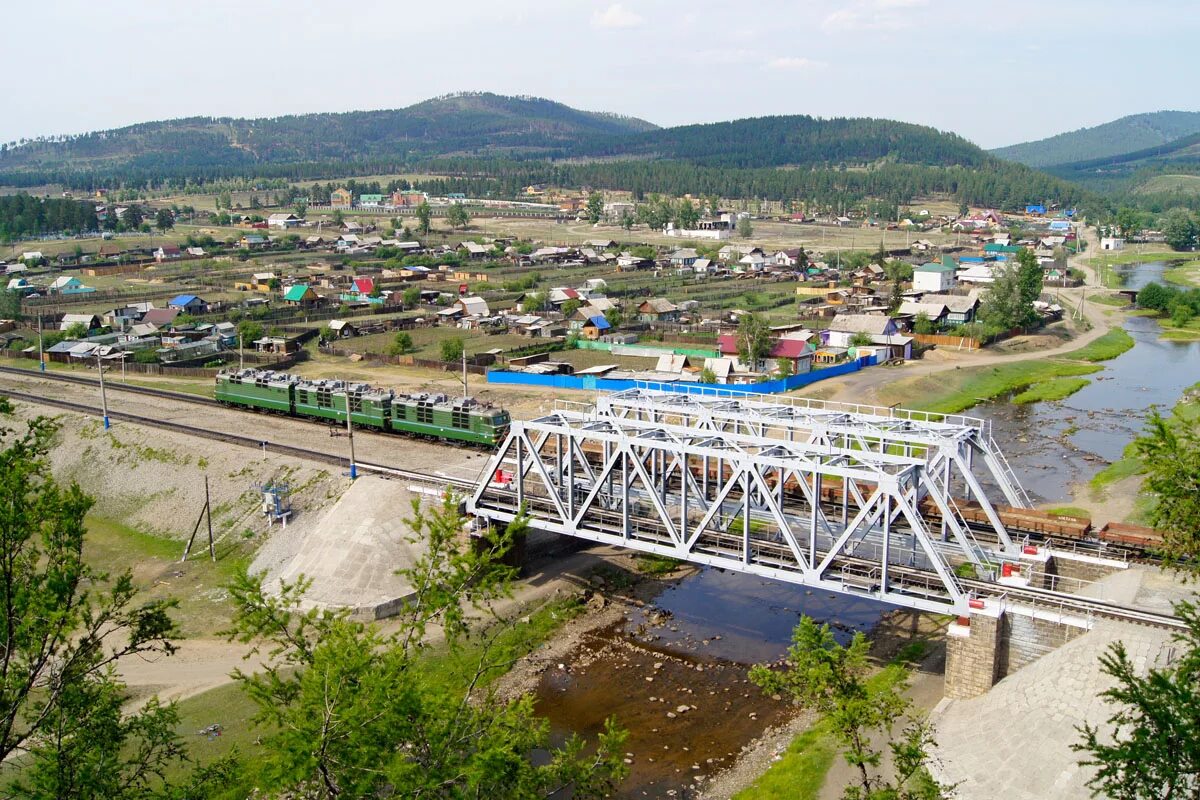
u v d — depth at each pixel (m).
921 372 143.00
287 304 199.38
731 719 54.47
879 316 160.25
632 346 158.12
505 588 38.25
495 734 32.00
